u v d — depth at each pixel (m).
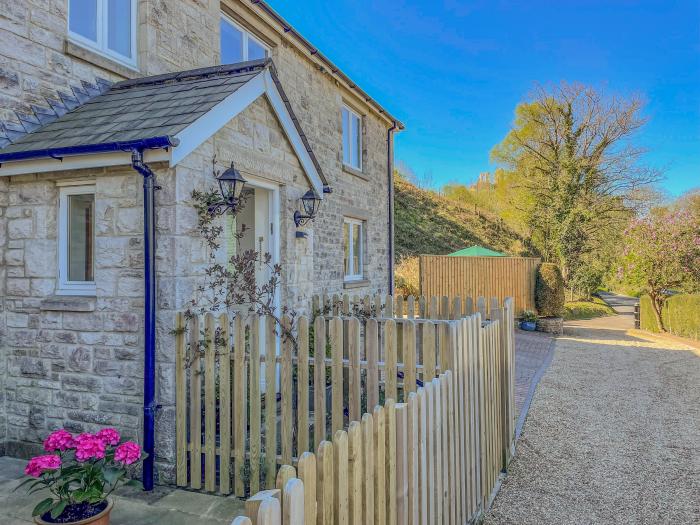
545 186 24.89
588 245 24.09
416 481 2.54
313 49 8.73
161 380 3.90
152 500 3.66
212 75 5.03
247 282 4.46
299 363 3.85
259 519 1.35
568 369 9.98
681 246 15.30
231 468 3.98
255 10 7.49
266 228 5.65
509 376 5.14
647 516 3.98
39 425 4.29
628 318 21.89
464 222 30.17
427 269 17.95
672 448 5.57
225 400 3.85
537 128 25.75
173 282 3.87
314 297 6.93
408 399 2.50
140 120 4.12
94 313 4.11
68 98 4.86
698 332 14.01
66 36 4.88
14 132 4.34
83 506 3.04
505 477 4.77
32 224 4.36
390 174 12.92
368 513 2.04
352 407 3.84
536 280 17.03
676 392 8.16
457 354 3.39
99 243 4.08
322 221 9.32
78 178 4.19
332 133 9.86
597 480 4.70
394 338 3.81
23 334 4.36
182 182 3.93
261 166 5.12
